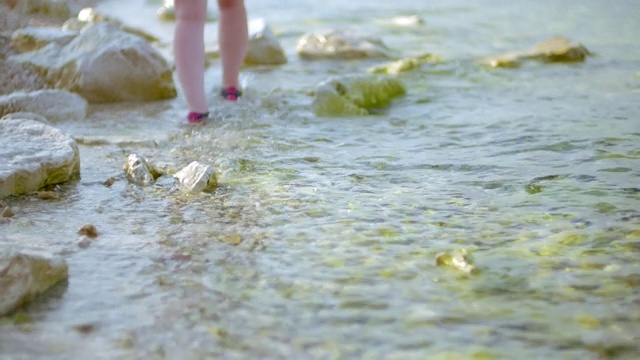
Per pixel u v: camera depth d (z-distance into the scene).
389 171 3.33
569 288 2.24
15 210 2.87
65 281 2.30
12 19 5.83
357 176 3.27
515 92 4.75
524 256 2.46
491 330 2.01
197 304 2.16
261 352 1.91
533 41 6.41
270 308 2.14
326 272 2.36
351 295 2.21
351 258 2.46
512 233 2.64
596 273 2.33
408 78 5.19
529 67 5.46
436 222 2.75
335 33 6.14
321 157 3.56
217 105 4.58
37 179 3.08
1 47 5.29
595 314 2.09
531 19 7.52
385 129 4.02
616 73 5.21
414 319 2.07
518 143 3.67
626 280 2.28
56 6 6.28
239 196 3.05
